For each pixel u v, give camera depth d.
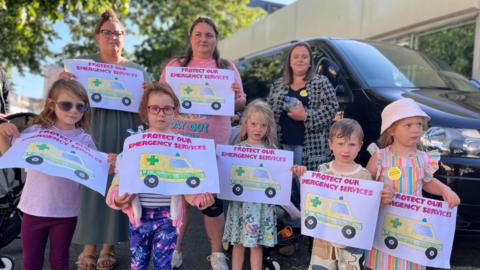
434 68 4.89
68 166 2.52
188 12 19.20
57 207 2.62
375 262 2.72
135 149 2.58
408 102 2.73
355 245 2.58
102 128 3.36
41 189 2.62
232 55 17.05
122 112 3.42
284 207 3.35
